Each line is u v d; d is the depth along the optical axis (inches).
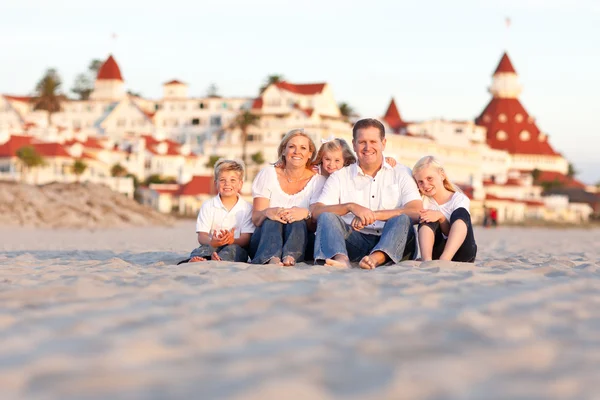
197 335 159.9
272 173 367.6
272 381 118.6
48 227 1369.3
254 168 3927.2
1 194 1478.8
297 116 4013.3
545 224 3189.0
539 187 4980.3
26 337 160.7
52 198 1542.8
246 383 119.3
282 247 345.7
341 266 319.0
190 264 327.0
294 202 364.2
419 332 162.6
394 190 354.6
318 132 3843.5
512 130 5718.5
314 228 362.6
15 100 4712.1
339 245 332.8
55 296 226.1
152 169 3986.2
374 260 323.9
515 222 3206.2
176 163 4010.8
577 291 232.5
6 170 3420.3
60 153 3459.6
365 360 136.6
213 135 4375.0
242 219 367.9
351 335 160.4
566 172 6151.6
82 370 130.1
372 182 356.2
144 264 389.7
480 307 197.6
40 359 138.5
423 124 4333.2
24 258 420.5
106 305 203.9
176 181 3905.0
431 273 285.1
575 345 151.3
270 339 157.4
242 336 160.2
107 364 134.9
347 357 139.5
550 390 114.9
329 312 188.5
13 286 260.1
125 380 122.5
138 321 178.2
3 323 178.5
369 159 352.8
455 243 339.3
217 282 256.1
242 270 298.7
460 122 4384.8
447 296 219.1
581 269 340.8
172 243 804.0
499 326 169.8
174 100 4717.0
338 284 243.3
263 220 354.9
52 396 113.2
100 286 247.8
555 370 129.0
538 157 5679.1
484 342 152.4
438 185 355.3
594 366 132.8
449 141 4357.8
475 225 3009.4
